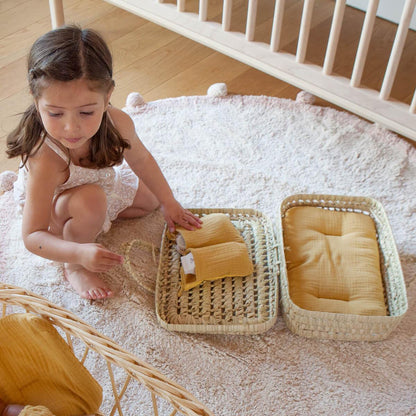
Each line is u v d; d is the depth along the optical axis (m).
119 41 1.95
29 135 1.09
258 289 1.24
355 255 1.27
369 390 1.13
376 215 1.37
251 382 1.13
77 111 0.97
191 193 1.49
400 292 1.21
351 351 1.19
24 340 0.84
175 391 0.78
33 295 0.88
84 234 1.22
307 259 1.26
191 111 1.71
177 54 1.93
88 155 1.17
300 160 1.59
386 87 1.44
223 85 1.75
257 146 1.62
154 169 1.30
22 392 0.84
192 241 1.27
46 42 0.95
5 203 1.45
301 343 1.20
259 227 1.35
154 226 1.43
